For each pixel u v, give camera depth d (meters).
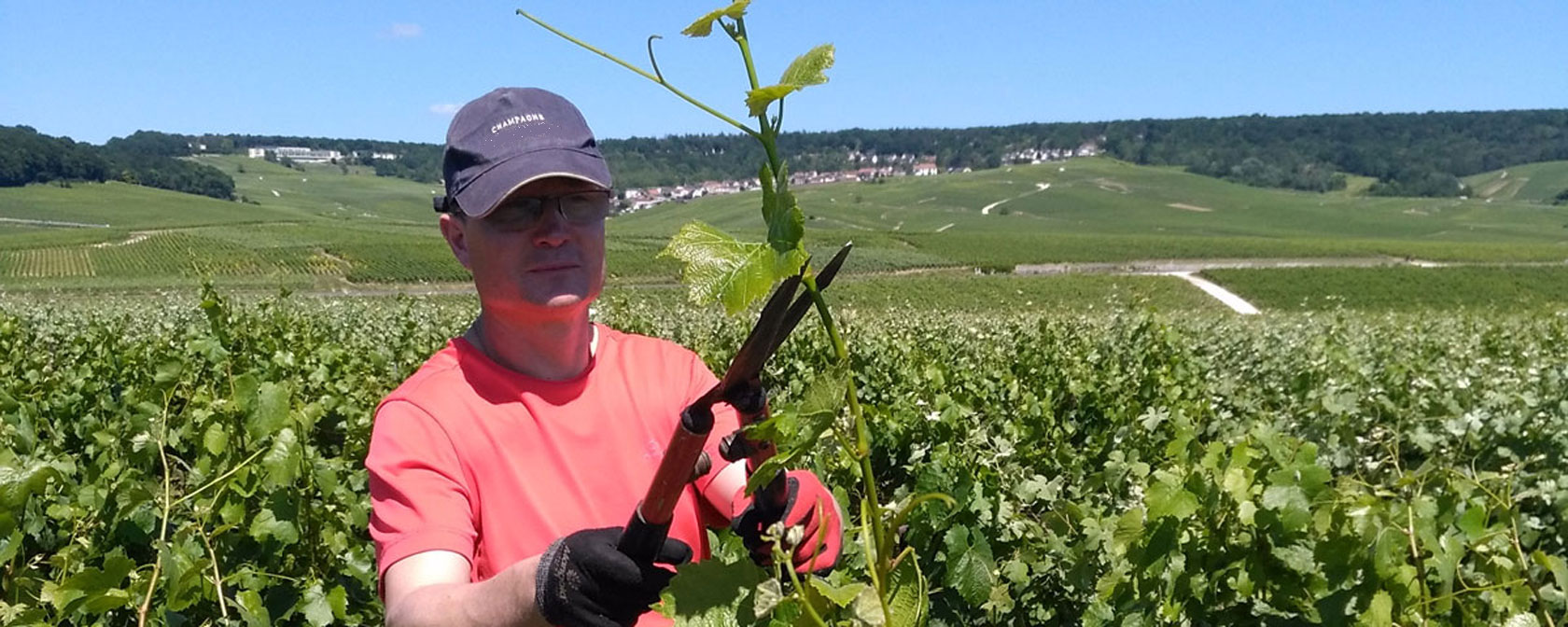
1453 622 2.62
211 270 5.64
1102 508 4.02
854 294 69.62
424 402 1.99
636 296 34.00
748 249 1.18
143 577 2.96
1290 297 76.56
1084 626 3.21
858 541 2.83
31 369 8.78
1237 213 171.50
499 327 2.06
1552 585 2.93
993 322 18.91
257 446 3.33
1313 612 2.63
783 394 9.16
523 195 1.96
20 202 140.00
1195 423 5.80
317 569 3.84
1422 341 12.70
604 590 1.59
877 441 6.05
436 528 1.88
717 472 2.15
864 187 190.00
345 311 21.80
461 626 1.69
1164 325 9.72
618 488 2.02
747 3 1.21
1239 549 2.68
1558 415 4.79
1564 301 74.44
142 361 7.93
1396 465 3.97
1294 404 6.16
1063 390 7.90
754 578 1.39
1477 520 2.64
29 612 3.03
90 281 76.12
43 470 3.02
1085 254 102.06
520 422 2.01
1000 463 5.13
